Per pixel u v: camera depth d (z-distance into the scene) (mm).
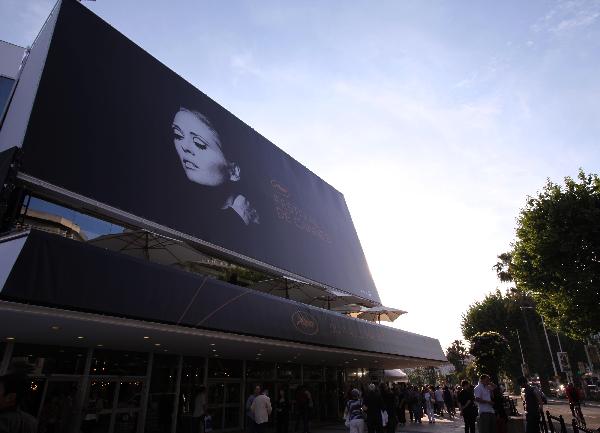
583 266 19219
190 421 13047
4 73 16047
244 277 19109
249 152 23516
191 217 16406
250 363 18016
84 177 12680
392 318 28219
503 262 47219
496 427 9016
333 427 18359
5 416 2689
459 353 77625
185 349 13508
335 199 33250
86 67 14570
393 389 19391
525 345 47562
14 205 10953
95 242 13078
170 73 19422
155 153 16094
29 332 9594
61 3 14742
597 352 55938
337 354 16484
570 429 15203
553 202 20203
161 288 9406
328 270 25297
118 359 12875
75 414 11266
